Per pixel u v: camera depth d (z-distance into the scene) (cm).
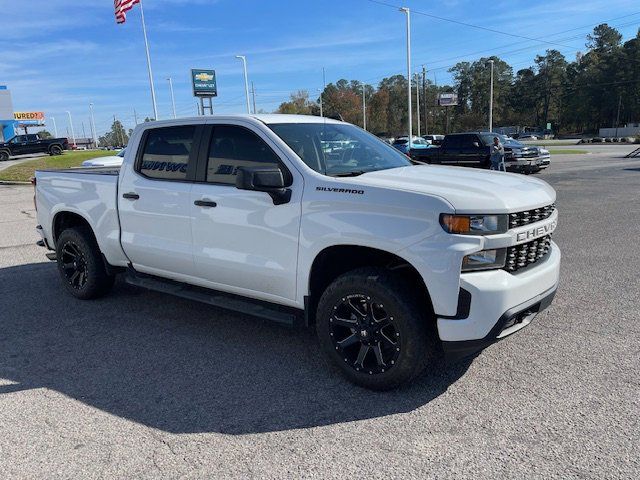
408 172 396
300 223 369
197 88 4612
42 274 698
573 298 529
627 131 8675
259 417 329
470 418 318
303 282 376
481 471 268
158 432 315
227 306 428
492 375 371
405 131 11888
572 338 430
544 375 368
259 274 398
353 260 384
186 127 450
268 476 271
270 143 394
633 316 474
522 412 322
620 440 289
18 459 291
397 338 337
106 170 586
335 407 339
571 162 2612
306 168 375
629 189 1413
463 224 311
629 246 749
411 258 322
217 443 302
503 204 321
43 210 599
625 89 9925
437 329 323
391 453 287
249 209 396
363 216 340
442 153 1928
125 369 403
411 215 322
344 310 365
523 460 276
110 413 339
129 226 494
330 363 403
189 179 443
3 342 463
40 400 357
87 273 557
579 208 1110
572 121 11088
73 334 478
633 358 389
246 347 441
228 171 417
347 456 286
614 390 344
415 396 348
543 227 355
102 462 287
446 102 8700
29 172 2523
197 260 438
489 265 318
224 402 349
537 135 9588
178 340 459
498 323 316
